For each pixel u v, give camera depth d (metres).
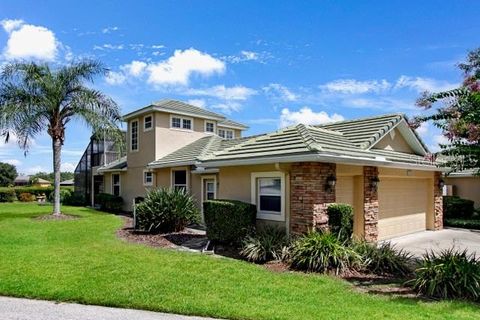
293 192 10.98
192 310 6.30
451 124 8.00
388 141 15.66
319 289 7.49
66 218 20.45
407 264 9.40
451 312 6.20
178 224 16.02
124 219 21.36
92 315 6.16
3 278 8.13
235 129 33.03
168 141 24.45
